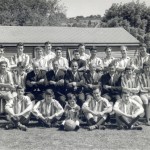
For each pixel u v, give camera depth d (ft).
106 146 28.32
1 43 86.94
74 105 35.14
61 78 39.32
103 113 35.35
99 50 94.63
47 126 35.78
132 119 34.99
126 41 95.61
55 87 38.93
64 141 29.89
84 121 38.63
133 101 35.99
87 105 36.06
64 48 91.71
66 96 39.27
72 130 34.24
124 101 35.83
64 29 104.78
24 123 35.58
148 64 38.93
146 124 37.32
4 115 39.17
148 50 102.37
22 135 32.07
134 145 28.73
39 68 39.37
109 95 38.19
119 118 35.37
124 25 153.07
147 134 32.86
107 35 100.68
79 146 28.25
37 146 28.19
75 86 38.68
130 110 35.94
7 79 39.06
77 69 39.27
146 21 157.69
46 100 36.45
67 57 91.66
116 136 31.91
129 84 38.50
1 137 31.22
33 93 39.22
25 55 46.65
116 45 94.94
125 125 35.63
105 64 45.88
